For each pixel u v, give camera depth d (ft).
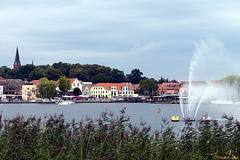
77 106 460.14
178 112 309.63
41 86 577.84
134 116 241.76
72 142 52.19
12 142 50.11
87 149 50.78
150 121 182.19
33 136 51.85
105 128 55.01
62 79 609.01
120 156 49.24
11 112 298.15
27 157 48.34
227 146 55.21
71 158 49.08
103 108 390.63
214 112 301.22
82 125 54.44
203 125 58.65
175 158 53.42
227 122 58.54
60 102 526.16
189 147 55.93
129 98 620.49
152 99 611.47
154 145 53.42
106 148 51.11
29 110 344.69
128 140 53.26
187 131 57.98
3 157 47.39
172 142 55.06
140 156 50.65
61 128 54.13
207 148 55.67
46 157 48.65
